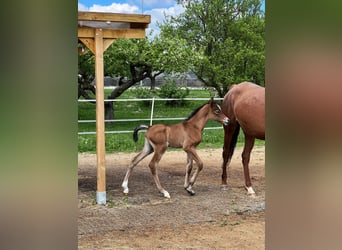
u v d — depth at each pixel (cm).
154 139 484
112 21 427
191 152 489
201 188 526
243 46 1003
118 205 447
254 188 524
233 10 1019
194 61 941
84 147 803
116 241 340
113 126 977
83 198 468
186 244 336
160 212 422
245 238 347
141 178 581
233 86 513
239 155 762
